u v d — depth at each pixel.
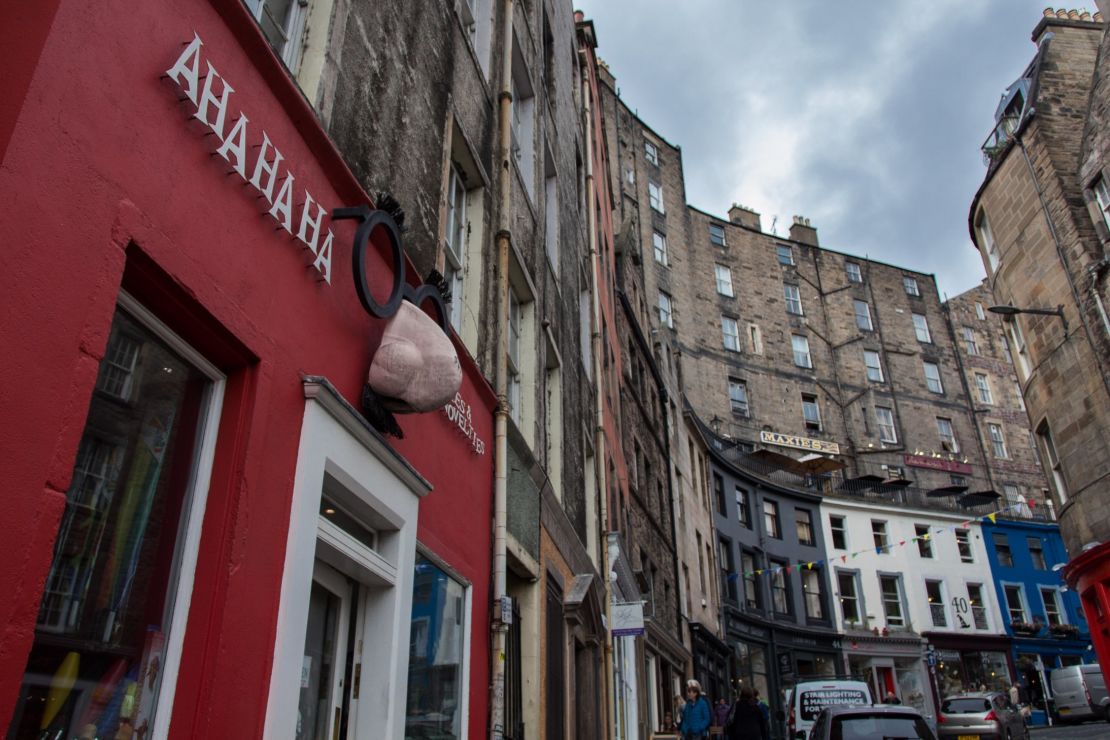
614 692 14.05
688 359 42.00
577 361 14.15
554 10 16.47
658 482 24.62
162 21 3.17
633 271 28.44
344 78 5.12
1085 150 17.12
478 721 6.56
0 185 2.38
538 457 9.88
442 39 7.64
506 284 8.75
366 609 5.02
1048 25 19.86
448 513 6.33
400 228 5.14
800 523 37.34
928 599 37.38
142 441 3.19
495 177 9.19
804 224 52.44
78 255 2.66
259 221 3.81
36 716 2.63
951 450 47.44
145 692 3.07
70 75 2.68
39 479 2.44
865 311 50.06
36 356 2.46
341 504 4.75
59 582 2.76
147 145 3.04
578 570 12.03
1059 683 30.81
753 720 11.94
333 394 4.19
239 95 3.70
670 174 46.94
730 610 30.77
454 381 5.01
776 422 43.38
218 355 3.59
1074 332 17.09
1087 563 16.14
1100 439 16.33
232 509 3.44
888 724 9.30
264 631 3.56
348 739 4.70
